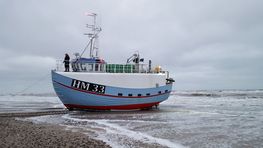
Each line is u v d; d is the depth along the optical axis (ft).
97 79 101.65
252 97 327.06
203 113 106.32
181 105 168.45
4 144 42.27
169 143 49.75
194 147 47.01
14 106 151.33
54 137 49.37
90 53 112.27
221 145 48.44
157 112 106.63
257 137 55.77
